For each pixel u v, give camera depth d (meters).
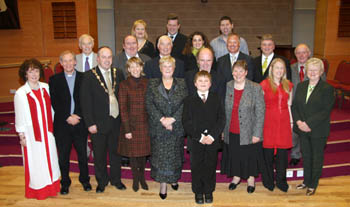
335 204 3.25
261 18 8.18
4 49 6.55
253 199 3.36
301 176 3.79
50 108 3.32
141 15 8.16
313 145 3.29
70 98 3.29
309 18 8.26
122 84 3.18
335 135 4.50
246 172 3.31
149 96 3.12
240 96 3.23
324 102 3.19
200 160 3.18
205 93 3.08
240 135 3.23
